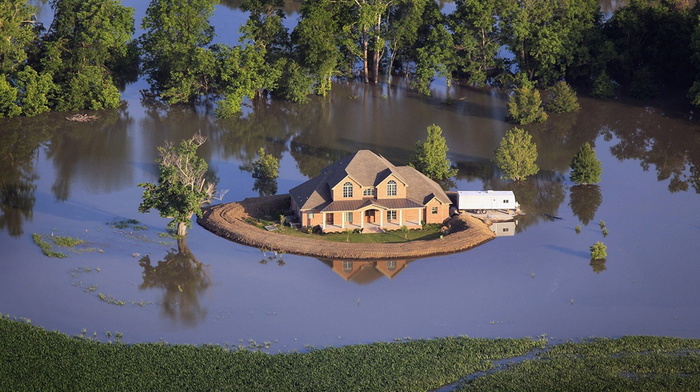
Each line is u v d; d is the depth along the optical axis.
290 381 86.88
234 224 120.44
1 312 99.31
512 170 136.88
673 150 152.88
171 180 116.69
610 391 84.31
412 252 114.06
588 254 115.62
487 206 127.25
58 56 165.38
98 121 162.62
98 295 104.00
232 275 109.31
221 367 89.19
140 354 91.25
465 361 90.62
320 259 113.62
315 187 121.56
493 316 100.75
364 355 91.44
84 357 90.62
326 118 166.38
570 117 168.00
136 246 116.12
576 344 94.00
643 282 108.56
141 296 104.12
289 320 99.56
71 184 135.12
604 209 129.38
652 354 91.88
